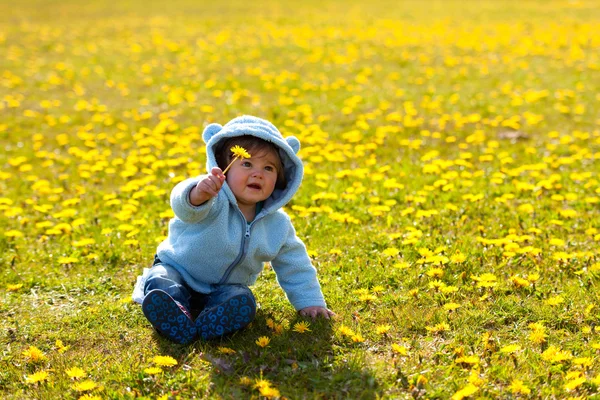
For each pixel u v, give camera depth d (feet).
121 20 62.64
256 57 43.19
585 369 9.94
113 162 22.75
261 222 11.45
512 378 9.66
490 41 46.85
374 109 30.32
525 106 30.25
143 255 14.97
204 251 10.98
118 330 11.41
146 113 29.58
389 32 52.08
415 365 10.04
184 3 75.25
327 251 14.84
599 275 13.17
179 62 42.19
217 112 30.42
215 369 9.91
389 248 14.33
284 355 10.30
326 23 57.52
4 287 13.65
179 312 10.37
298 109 29.81
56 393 9.52
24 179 22.06
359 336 10.67
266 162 11.19
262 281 13.28
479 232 15.93
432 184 19.99
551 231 15.92
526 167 20.39
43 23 61.11
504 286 12.80
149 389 9.55
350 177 20.58
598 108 29.63
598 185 19.16
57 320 11.89
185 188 10.32
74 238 16.43
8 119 29.96
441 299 12.22
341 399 9.29
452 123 27.86
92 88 35.88
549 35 48.52
